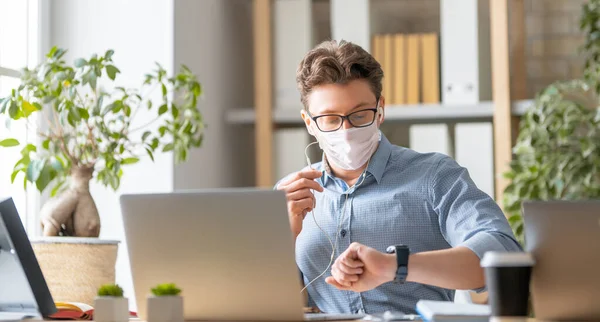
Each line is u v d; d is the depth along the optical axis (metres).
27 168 2.33
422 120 3.53
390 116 3.40
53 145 2.47
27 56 2.95
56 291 2.27
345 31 3.43
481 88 3.40
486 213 1.91
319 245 2.16
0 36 2.77
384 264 1.60
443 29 3.38
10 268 1.62
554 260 1.37
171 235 1.53
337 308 2.13
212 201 1.49
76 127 2.65
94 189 3.01
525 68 3.64
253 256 1.47
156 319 1.44
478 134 3.30
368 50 3.41
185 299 1.53
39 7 2.98
